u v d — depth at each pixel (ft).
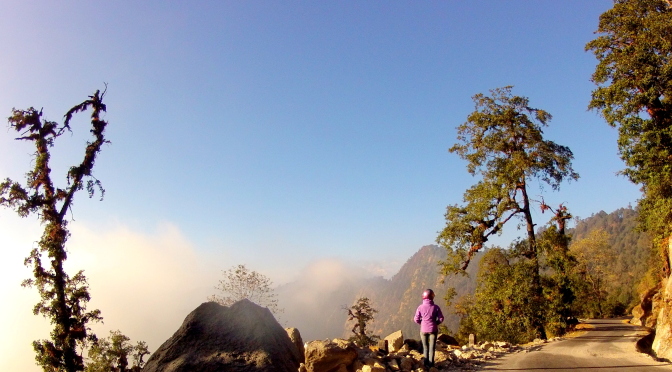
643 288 146.61
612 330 88.28
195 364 26.37
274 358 27.76
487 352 43.93
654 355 46.70
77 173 90.84
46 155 87.45
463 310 114.62
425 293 34.12
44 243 85.92
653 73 70.23
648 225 89.04
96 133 95.50
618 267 494.59
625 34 76.74
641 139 73.36
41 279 85.40
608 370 33.30
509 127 101.65
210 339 28.25
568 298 97.86
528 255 100.42
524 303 94.27
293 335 34.88
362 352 33.45
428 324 32.81
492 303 97.50
